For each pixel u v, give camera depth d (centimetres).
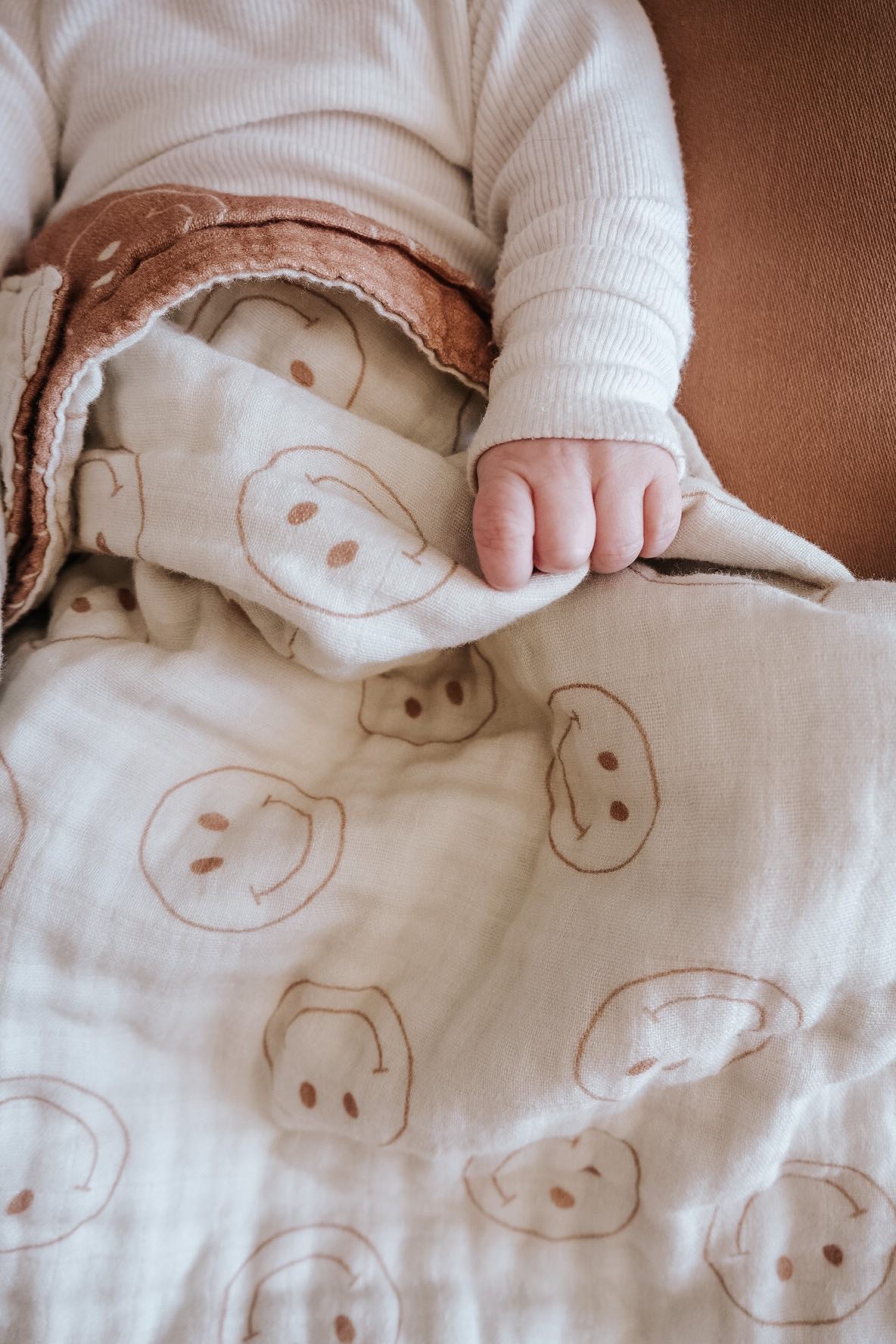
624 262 53
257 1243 53
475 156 65
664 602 47
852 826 40
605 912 45
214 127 62
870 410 55
